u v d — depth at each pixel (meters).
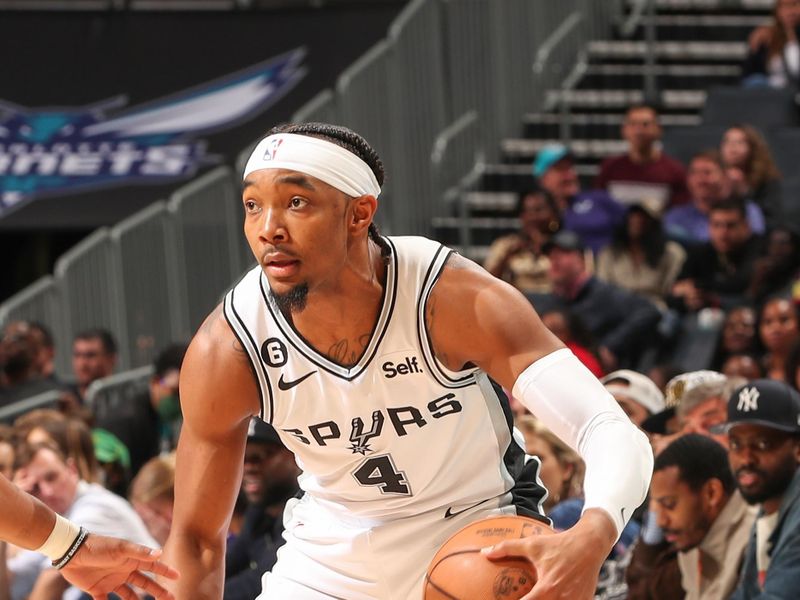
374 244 8.70
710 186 25.38
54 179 30.66
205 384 8.87
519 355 8.49
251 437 14.27
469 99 29.83
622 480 7.84
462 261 8.73
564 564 7.53
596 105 31.78
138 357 26.70
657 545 12.48
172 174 30.53
